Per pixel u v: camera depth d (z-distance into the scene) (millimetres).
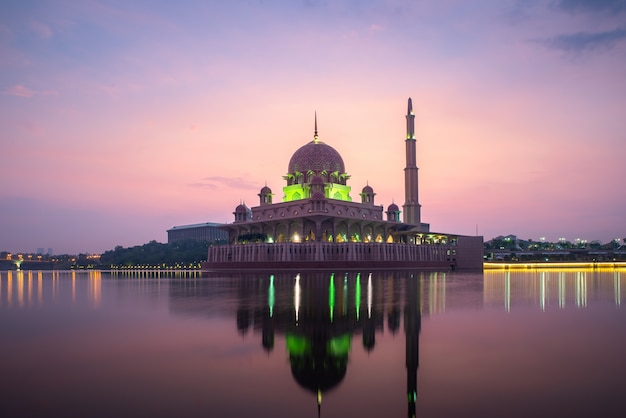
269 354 26906
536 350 27453
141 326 36688
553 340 30188
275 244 161625
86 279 134125
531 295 60750
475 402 19000
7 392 20500
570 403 18797
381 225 183625
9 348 28938
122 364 24953
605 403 18781
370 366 24359
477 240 196875
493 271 166500
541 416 17484
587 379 21875
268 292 65812
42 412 18109
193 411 18188
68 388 21016
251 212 198875
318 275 120688
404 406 18625
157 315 42969
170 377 22594
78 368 24266
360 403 18984
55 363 25266
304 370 23656
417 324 36500
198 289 74688
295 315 41531
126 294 68188
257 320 38875
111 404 19000
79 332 34281
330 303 50688
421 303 50594
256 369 23922
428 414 17797
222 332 33625
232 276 122688
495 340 30344
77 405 18875
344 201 174875
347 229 173750
